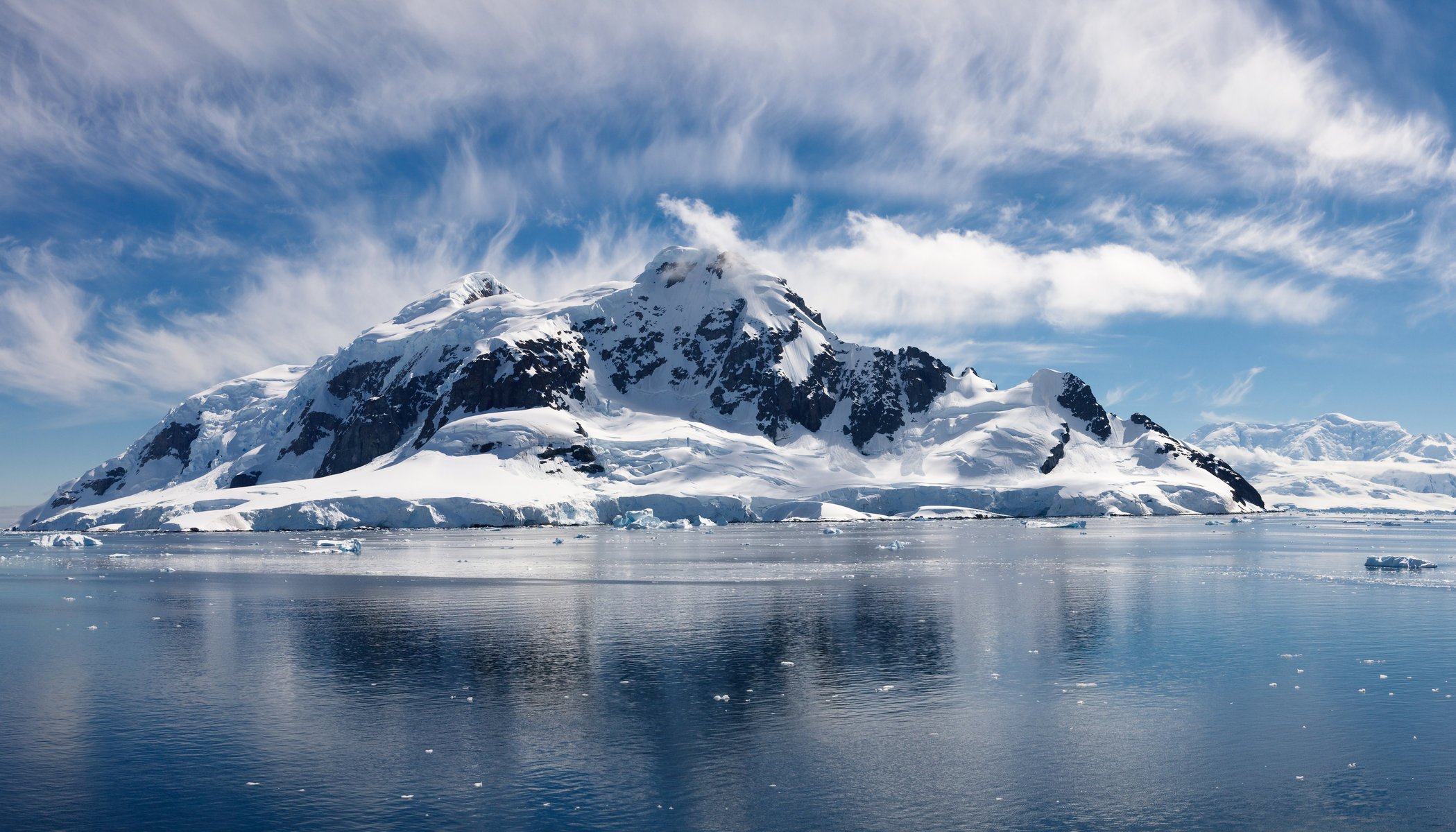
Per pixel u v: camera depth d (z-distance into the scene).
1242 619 63.72
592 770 33.66
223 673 49.12
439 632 60.81
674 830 28.58
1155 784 32.12
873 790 31.78
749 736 37.38
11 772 33.91
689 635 58.88
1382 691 43.44
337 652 54.09
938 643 55.78
